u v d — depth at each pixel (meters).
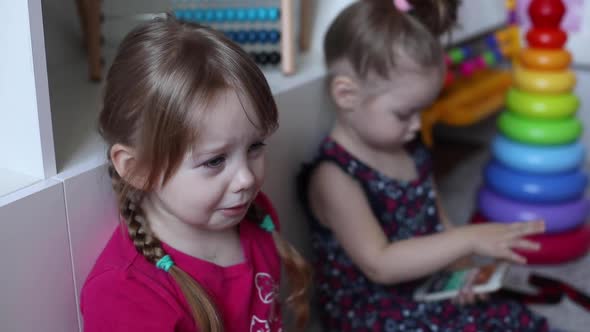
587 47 1.91
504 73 1.77
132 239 0.72
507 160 1.42
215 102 0.65
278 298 0.86
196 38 0.68
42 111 0.70
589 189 1.73
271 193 1.06
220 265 0.77
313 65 1.23
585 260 1.43
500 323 1.05
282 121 1.05
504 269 1.11
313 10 1.36
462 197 1.71
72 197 0.73
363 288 1.10
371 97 1.02
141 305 0.69
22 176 0.72
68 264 0.74
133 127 0.67
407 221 1.11
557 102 1.36
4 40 0.69
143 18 1.15
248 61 0.69
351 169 1.06
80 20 1.22
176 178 0.68
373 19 1.01
